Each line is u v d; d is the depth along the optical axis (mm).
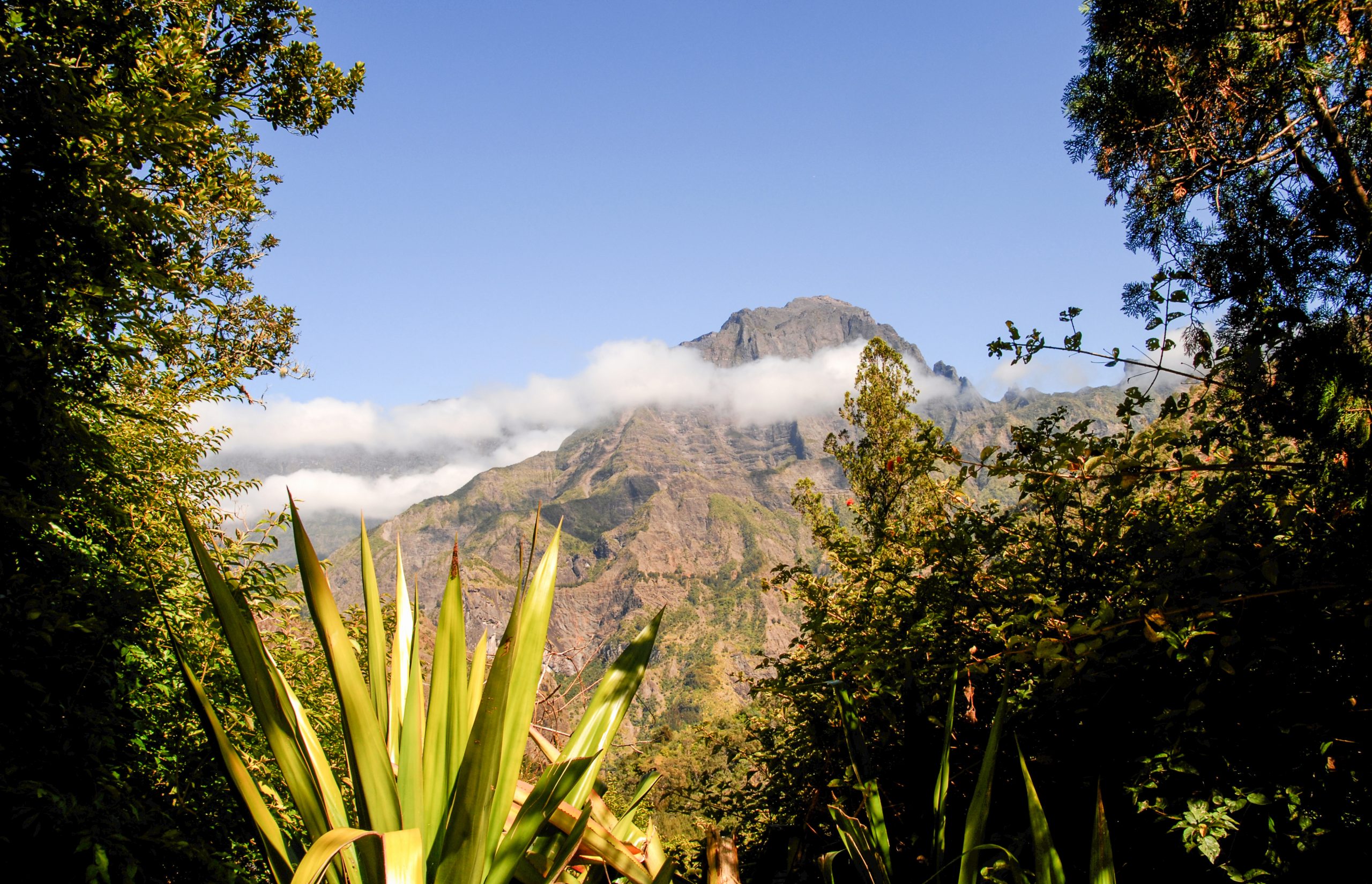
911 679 3744
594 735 2074
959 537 4332
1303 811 2684
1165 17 3916
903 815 3764
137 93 4559
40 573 3961
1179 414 3646
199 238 5102
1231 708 2994
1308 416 3213
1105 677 3250
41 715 3305
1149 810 3139
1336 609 2791
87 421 4801
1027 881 1647
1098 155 4723
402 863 1421
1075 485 3764
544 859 1836
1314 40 3652
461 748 1800
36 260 3889
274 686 1770
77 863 3283
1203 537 3271
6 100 3795
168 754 4277
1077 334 3717
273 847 1678
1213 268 3771
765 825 7086
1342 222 3514
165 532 4801
